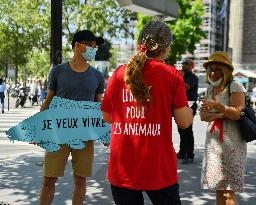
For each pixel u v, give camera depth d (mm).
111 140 2604
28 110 22531
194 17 39719
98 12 27469
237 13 65188
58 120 3721
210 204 4902
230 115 3527
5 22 33812
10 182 5805
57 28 6711
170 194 2500
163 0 7715
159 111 2477
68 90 3764
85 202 4898
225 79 3668
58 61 6738
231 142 3615
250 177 6309
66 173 6301
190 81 6922
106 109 2672
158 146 2461
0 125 14320
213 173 3646
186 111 2518
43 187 3914
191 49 40500
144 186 2441
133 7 7152
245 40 64438
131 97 2510
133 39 29438
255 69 62438
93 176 6168
